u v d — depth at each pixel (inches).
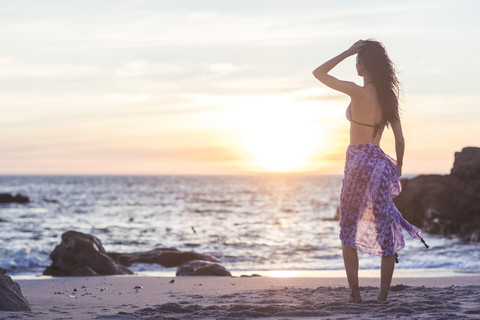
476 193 984.9
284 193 3678.6
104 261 466.0
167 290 284.4
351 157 187.9
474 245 787.4
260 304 198.8
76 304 224.2
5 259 606.9
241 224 1304.1
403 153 192.7
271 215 1644.9
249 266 560.7
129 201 2514.8
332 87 190.7
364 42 193.5
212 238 968.3
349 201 187.0
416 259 587.2
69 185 5315.0
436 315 159.9
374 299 193.9
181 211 1828.2
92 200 2593.5
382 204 185.0
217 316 172.1
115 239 973.2
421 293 225.9
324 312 169.2
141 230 1149.1
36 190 3959.2
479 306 180.7
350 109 191.3
